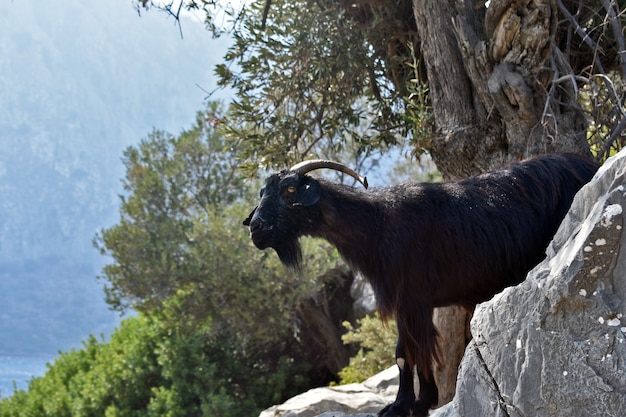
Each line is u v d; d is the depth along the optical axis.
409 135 9.29
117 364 16.92
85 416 16.78
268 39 8.23
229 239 16.03
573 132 6.71
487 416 3.80
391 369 8.94
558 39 7.50
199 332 16.45
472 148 6.94
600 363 3.39
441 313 7.58
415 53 8.23
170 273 16.58
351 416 5.20
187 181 18.53
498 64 6.61
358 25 8.27
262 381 16.31
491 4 6.44
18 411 18.78
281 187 5.25
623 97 6.69
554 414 3.52
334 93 8.56
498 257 4.97
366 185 5.12
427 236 5.03
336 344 16.94
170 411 15.20
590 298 3.43
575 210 3.74
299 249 5.40
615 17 6.57
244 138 8.52
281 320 15.91
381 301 5.10
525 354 3.64
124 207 18.45
